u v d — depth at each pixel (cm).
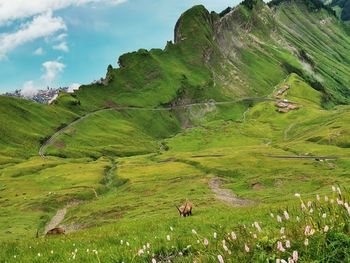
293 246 711
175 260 1040
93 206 11994
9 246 2122
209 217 2748
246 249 729
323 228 720
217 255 759
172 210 9075
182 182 14200
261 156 18588
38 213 12019
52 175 18162
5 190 15588
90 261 1252
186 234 1858
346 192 872
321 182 11412
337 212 759
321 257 660
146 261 1166
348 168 14975
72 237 2275
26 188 15788
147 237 1781
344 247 666
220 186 13362
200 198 10712
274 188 12181
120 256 1197
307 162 16612
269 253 741
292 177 13100
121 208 10756
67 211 12381
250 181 13012
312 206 829
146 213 9425
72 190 14575
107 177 17762
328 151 18850
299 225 784
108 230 2570
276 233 821
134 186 14325
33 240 2400
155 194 12756
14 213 11981
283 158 17950
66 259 1375
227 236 851
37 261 1459
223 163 17188
